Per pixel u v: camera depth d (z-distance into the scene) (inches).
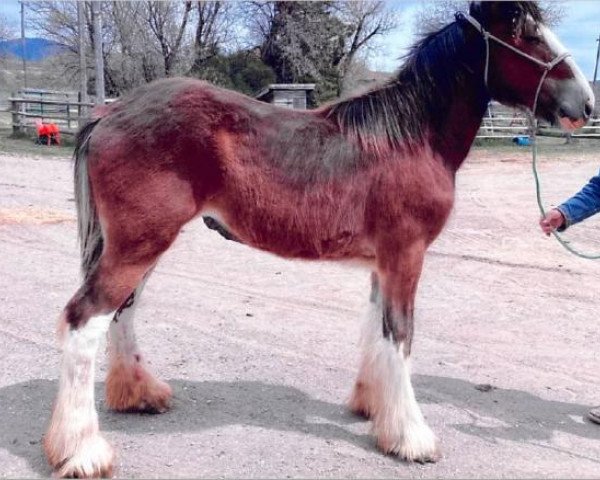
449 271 288.5
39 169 599.2
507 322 223.5
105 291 124.8
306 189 130.3
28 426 142.7
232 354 190.2
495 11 134.2
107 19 1274.6
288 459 133.2
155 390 152.0
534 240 346.6
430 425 150.5
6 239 328.5
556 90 134.6
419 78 135.9
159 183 125.0
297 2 1230.3
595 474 131.2
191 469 128.0
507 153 836.6
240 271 286.7
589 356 194.4
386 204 130.7
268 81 1241.4
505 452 139.2
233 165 128.6
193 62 1261.1
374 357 139.0
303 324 218.2
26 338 195.2
